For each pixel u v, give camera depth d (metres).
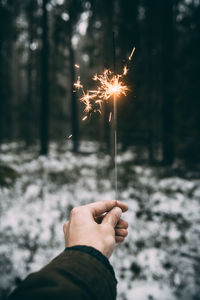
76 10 11.78
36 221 4.52
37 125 15.99
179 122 8.97
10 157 11.34
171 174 8.12
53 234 4.09
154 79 10.01
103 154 12.50
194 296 2.77
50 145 18.12
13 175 3.10
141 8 10.98
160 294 2.79
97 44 11.57
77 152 13.88
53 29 12.48
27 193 5.89
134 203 5.20
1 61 14.42
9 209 5.04
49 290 0.42
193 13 8.76
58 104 16.39
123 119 8.64
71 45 12.99
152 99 10.10
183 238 4.02
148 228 4.24
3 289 2.83
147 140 9.67
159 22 10.57
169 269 3.24
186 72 8.67
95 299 0.49
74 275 0.50
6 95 14.78
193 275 3.12
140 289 2.87
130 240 3.89
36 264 3.28
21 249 3.60
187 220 4.61
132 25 9.32
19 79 18.11
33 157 11.61
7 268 3.14
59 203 5.50
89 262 0.57
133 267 3.29
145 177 7.79
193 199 5.75
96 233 0.80
